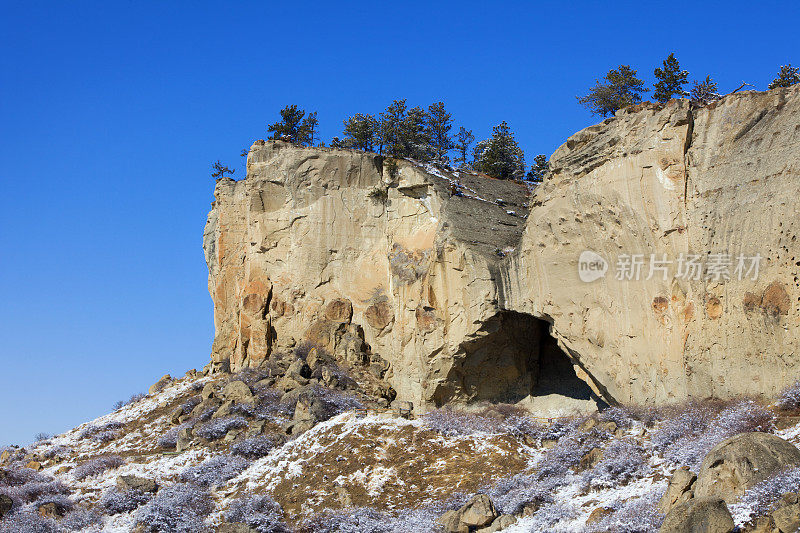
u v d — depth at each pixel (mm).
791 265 29359
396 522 30875
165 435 44812
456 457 35625
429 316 43906
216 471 38281
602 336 36156
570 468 31500
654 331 34062
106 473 41219
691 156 34156
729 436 27125
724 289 31734
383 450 36594
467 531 28281
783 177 30266
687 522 21438
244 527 31297
